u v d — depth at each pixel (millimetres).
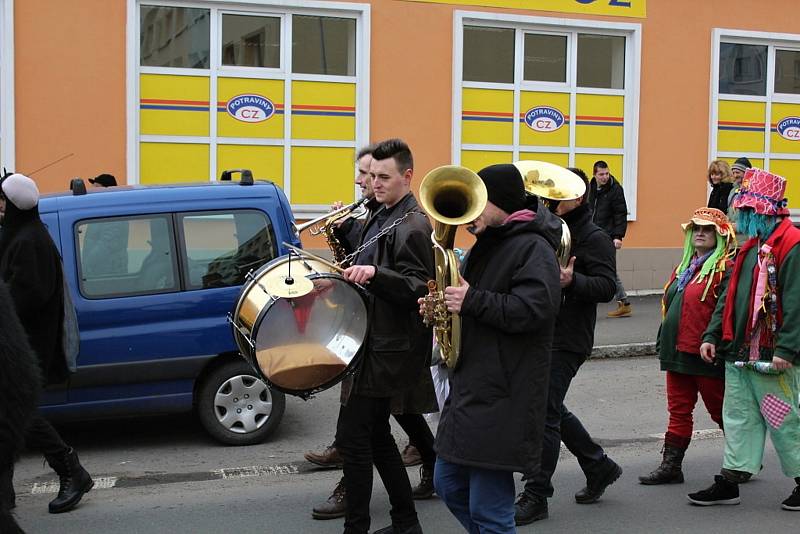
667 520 5430
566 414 5648
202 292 6828
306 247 12703
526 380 3830
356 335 4699
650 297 13992
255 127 12539
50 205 6703
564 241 5125
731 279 5547
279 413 7148
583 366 10180
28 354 3729
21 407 3660
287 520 5480
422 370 4965
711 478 6234
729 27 14461
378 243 4883
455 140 13250
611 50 14164
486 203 3779
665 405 8430
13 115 11383
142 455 6844
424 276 4746
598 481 5676
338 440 4801
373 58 12828
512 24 13523
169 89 12141
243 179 7227
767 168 14984
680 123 14359
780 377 5422
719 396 5969
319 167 12812
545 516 5434
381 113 12914
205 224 6938
